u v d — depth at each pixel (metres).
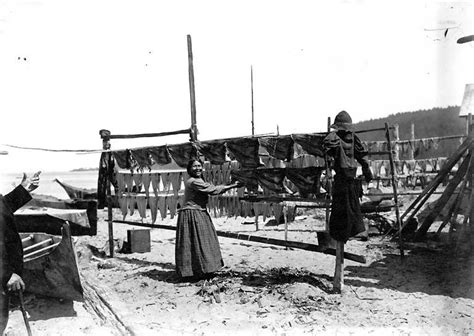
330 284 6.32
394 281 6.39
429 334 4.46
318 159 11.06
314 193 6.65
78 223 7.79
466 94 10.53
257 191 7.17
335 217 5.91
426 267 7.04
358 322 4.89
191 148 7.94
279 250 9.01
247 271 7.25
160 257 9.03
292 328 4.80
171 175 8.36
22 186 4.66
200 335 4.73
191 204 6.92
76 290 5.59
